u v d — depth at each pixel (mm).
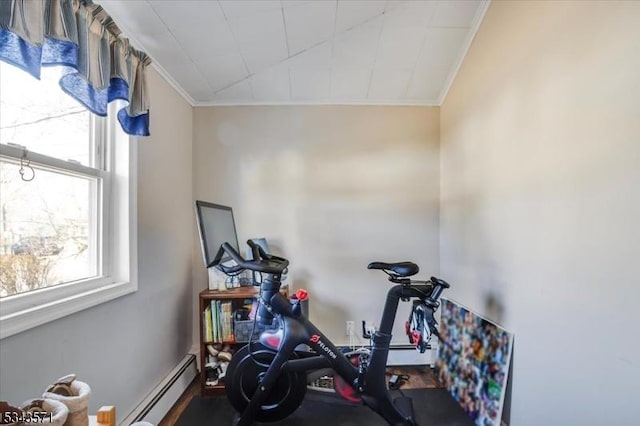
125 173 1688
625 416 1078
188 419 1948
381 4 1872
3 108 1100
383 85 2539
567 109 1324
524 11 1600
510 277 1705
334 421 1932
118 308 1597
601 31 1164
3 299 1074
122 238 1684
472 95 2145
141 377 1805
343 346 2619
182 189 2426
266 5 1752
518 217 1644
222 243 1816
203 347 2215
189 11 1700
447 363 2322
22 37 919
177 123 2348
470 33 2107
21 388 1069
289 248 2666
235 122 2670
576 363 1273
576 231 1277
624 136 1079
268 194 2672
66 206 1398
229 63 2209
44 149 1270
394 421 1716
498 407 1677
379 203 2697
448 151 2547
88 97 1273
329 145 2697
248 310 2328
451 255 2465
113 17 1584
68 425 787
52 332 1195
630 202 1060
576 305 1278
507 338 1681
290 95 2617
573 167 1294
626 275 1075
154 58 1972
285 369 1760
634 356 1050
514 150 1682
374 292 2672
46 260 1283
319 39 2094
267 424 1905
